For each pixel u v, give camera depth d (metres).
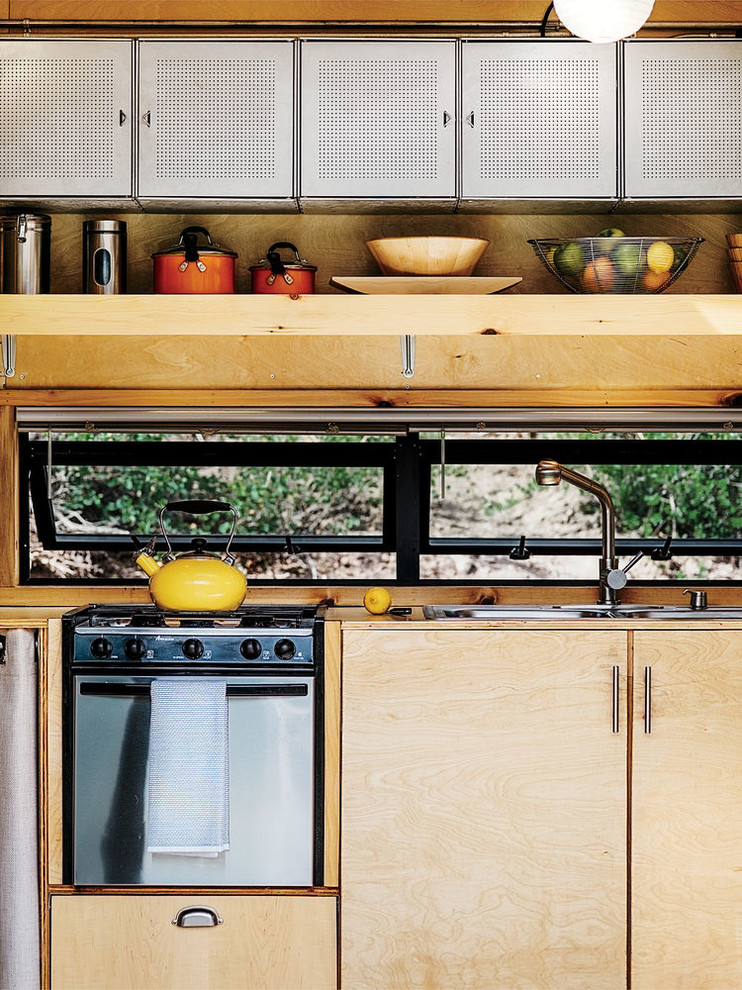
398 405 3.43
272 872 2.90
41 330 2.92
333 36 3.04
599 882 2.93
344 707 2.93
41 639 2.96
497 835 2.93
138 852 2.89
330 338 3.43
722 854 2.94
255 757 2.89
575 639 2.94
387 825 2.93
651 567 3.61
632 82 3.06
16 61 3.04
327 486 3.54
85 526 3.56
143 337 3.42
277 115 3.04
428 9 3.38
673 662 2.94
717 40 3.06
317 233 3.44
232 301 2.92
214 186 3.04
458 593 3.48
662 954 2.93
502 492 3.56
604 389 3.45
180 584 3.04
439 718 2.94
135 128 3.04
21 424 3.41
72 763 2.93
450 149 3.05
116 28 3.38
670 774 2.95
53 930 2.92
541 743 2.94
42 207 3.18
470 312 2.92
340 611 3.24
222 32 3.39
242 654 2.90
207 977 2.91
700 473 3.57
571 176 3.06
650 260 3.00
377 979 2.92
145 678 2.89
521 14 3.38
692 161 3.07
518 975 2.93
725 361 3.46
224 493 3.56
